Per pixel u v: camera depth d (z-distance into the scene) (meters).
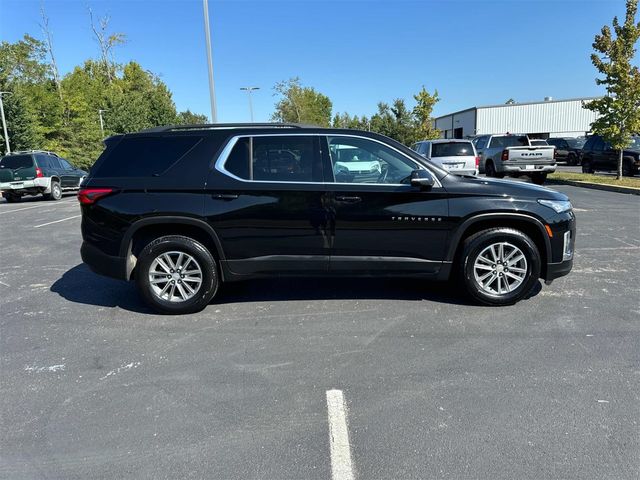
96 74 58.59
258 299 5.32
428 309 4.90
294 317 4.76
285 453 2.70
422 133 40.28
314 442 2.79
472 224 4.78
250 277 4.89
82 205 4.92
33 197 21.98
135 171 4.83
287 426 2.95
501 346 3.99
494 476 2.47
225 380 3.53
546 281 4.95
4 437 2.90
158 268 4.89
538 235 4.87
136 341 4.28
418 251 4.80
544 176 17.70
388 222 4.71
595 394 3.23
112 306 5.25
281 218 4.71
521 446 2.70
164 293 4.92
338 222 4.71
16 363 3.89
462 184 4.79
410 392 3.30
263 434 2.88
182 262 4.88
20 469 2.62
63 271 6.86
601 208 11.34
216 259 4.91
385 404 3.16
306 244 4.77
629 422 2.91
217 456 2.69
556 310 4.79
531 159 17.06
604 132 16.47
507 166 17.14
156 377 3.60
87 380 3.58
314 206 4.70
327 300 5.24
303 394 3.31
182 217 4.72
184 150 4.84
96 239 4.88
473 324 4.48
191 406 3.19
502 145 18.95
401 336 4.24
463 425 2.91
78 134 38.28
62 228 10.96
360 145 4.79
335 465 2.58
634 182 16.00
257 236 4.75
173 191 4.73
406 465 2.57
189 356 3.95
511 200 4.73
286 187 4.68
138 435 2.89
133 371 3.71
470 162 14.91
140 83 63.41
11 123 32.34
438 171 4.80
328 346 4.07
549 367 3.61
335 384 3.44
